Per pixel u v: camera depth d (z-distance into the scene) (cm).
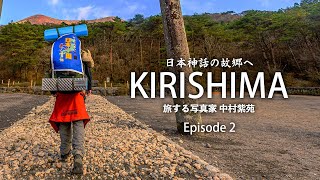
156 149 440
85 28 372
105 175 343
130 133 563
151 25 5944
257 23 5259
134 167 366
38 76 4728
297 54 4191
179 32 618
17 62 4638
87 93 370
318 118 969
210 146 516
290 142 566
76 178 334
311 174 374
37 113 985
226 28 6125
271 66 4159
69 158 385
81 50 366
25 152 420
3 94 2956
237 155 458
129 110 1195
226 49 4681
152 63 4825
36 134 557
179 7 619
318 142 570
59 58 348
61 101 358
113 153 416
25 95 2788
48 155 405
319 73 3628
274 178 357
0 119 916
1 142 491
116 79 4812
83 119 350
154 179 333
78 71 353
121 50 5412
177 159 393
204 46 4662
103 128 623
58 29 366
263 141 571
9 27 5209
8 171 348
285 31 4506
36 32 5316
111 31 6203
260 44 4441
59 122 358
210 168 363
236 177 356
